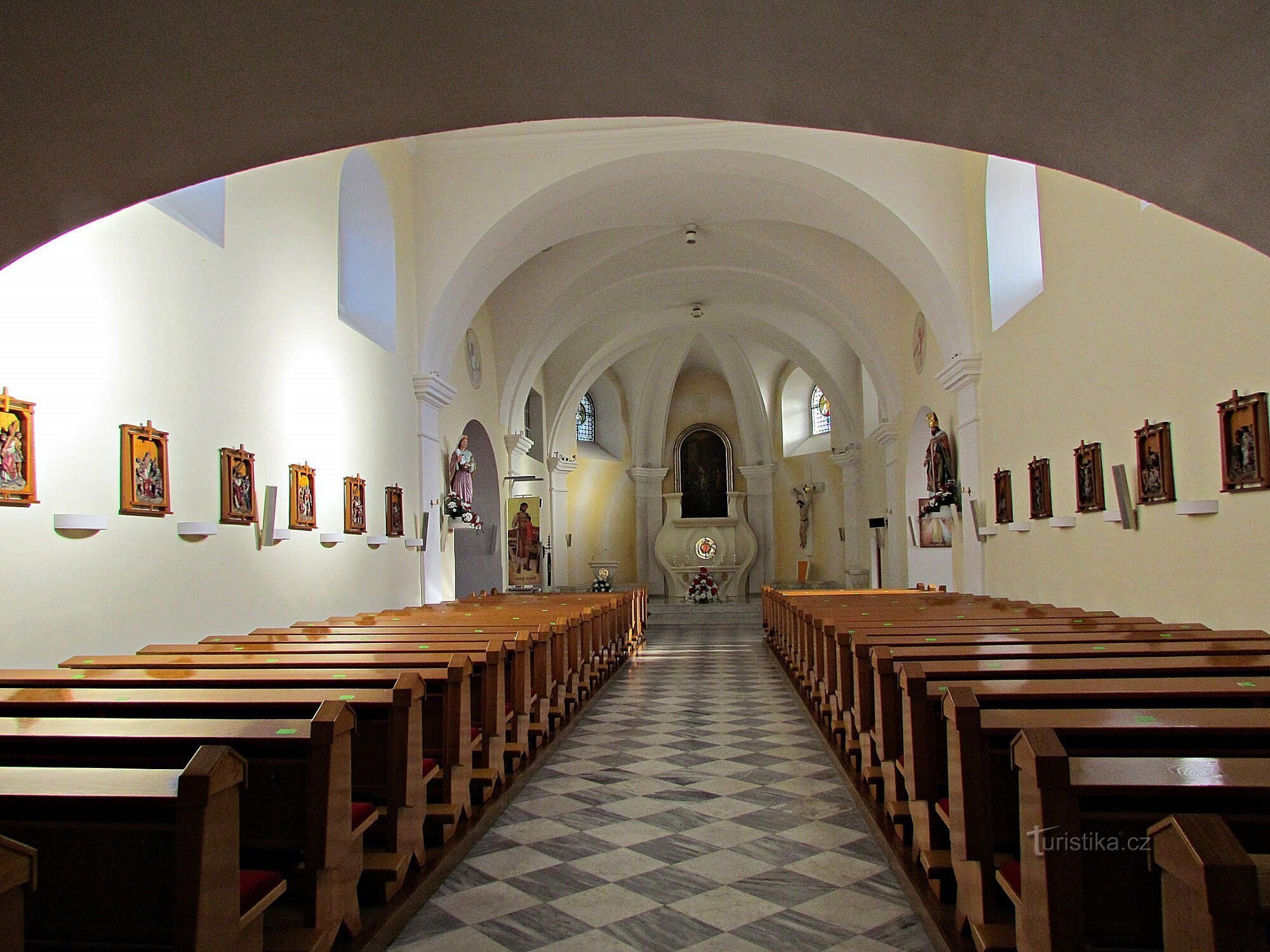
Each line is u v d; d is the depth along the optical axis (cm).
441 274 1239
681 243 1628
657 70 401
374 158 1093
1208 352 632
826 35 376
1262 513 573
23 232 388
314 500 886
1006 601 946
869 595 1266
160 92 357
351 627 736
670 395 2625
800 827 496
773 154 1192
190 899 213
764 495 2647
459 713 456
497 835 485
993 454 1163
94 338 566
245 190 769
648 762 662
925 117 421
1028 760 229
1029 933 244
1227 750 290
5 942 146
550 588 2153
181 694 381
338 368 965
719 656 1366
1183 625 612
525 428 2050
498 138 1234
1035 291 1089
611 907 384
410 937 354
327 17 347
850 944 346
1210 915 143
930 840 381
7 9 300
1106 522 811
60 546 531
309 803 298
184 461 661
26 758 298
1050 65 369
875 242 1292
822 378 2167
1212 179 392
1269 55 320
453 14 357
